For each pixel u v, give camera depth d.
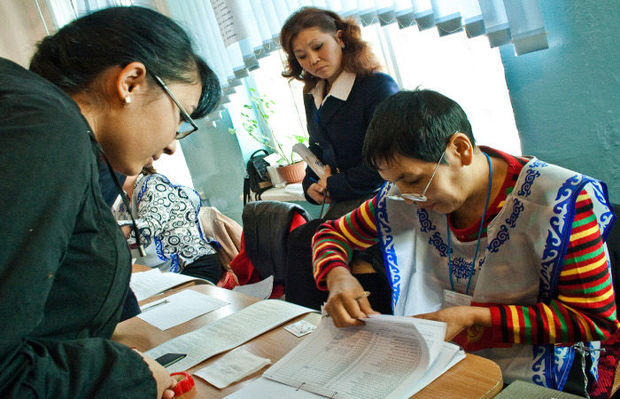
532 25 1.57
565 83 1.62
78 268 0.62
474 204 1.04
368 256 1.57
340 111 1.93
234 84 2.97
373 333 0.93
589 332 0.91
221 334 1.11
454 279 1.13
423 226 1.15
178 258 2.43
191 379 0.91
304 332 1.05
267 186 3.12
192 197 2.59
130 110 0.71
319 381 0.83
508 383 1.03
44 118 0.54
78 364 0.59
